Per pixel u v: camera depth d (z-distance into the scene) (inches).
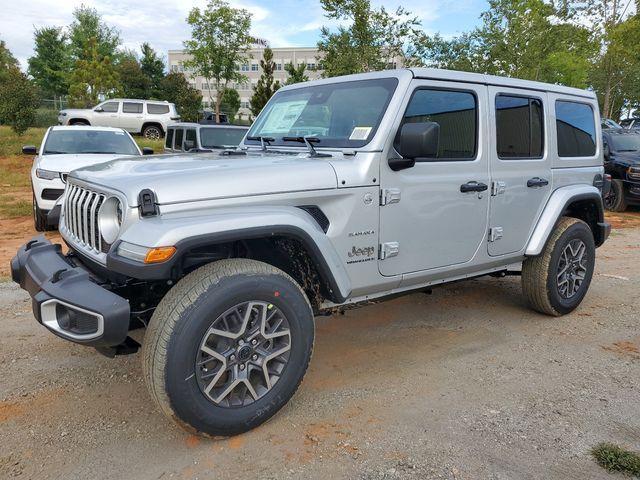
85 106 1349.7
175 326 100.6
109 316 96.8
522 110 169.3
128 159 143.6
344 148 134.6
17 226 364.8
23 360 151.2
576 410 126.5
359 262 130.3
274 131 162.2
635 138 505.4
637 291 227.3
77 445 112.0
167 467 104.8
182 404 102.7
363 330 179.0
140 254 98.0
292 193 116.6
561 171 183.8
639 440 114.3
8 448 110.6
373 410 126.3
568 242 185.6
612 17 908.6
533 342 169.3
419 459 107.3
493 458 107.7
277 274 113.0
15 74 874.8
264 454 108.9
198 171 110.7
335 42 620.1
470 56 701.3
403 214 136.7
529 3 719.7
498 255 166.4
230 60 937.5
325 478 101.6
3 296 205.6
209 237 101.9
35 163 349.7
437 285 157.6
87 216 119.6
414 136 119.8
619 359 156.8
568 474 102.8
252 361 112.9
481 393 135.0
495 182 159.0
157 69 2047.2
